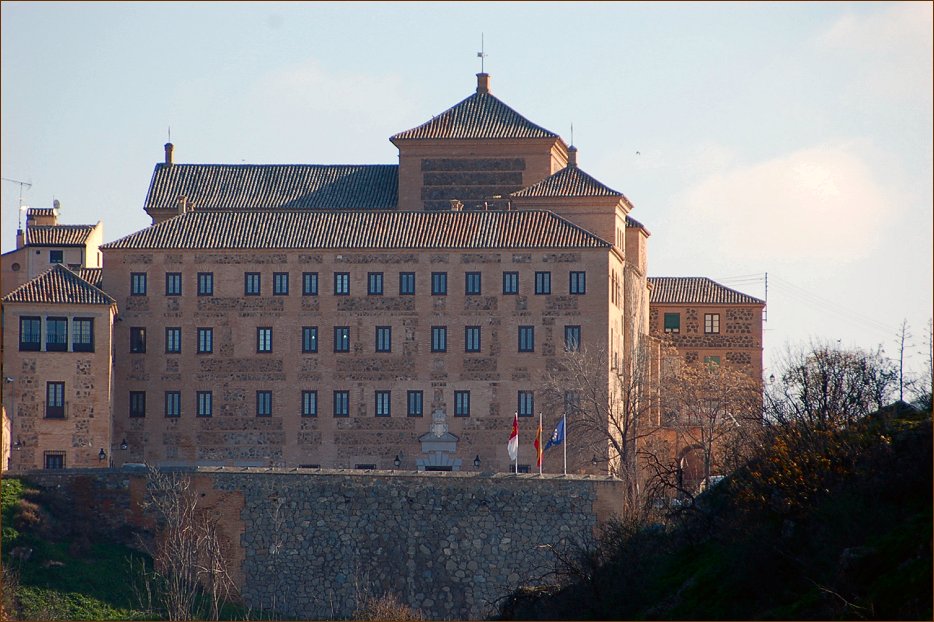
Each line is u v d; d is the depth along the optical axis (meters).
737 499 171.88
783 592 157.38
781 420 180.62
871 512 156.38
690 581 173.12
